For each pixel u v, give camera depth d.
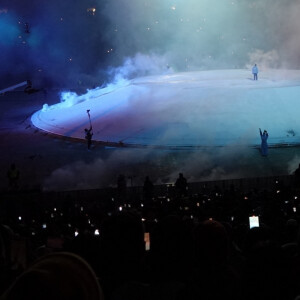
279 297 3.20
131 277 4.32
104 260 4.39
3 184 31.62
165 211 15.57
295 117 40.69
